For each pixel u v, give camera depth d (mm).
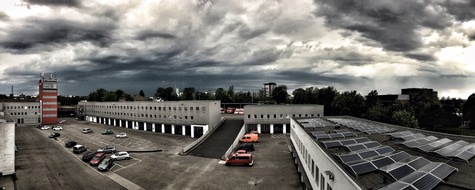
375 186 11586
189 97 137500
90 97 152750
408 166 13617
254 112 61344
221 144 46250
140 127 73188
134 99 153125
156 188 25141
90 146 47531
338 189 13391
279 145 45875
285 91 115812
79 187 25391
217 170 30828
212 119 60281
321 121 37594
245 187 24969
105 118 90375
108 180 27531
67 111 125188
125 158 36625
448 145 19906
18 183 26453
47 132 67875
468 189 10938
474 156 16844
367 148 19359
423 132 28750
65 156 39094
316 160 19188
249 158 32375
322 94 88188
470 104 69625
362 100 72438
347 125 32375
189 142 51656
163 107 65625
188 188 25016
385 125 35531
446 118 71688
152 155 39531
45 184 26188
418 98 90625
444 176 12492
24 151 42938
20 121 87625
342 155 15695
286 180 26844
